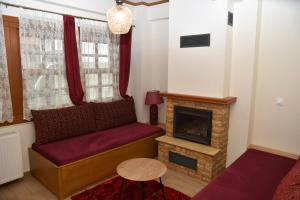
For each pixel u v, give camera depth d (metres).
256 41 3.02
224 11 2.94
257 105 3.23
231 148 3.38
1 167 2.75
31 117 3.13
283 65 2.95
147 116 4.59
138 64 4.33
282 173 2.37
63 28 3.31
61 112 3.29
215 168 3.12
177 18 3.44
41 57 3.14
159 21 4.24
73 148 2.94
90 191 2.79
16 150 2.87
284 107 3.00
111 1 3.88
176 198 2.68
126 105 4.13
